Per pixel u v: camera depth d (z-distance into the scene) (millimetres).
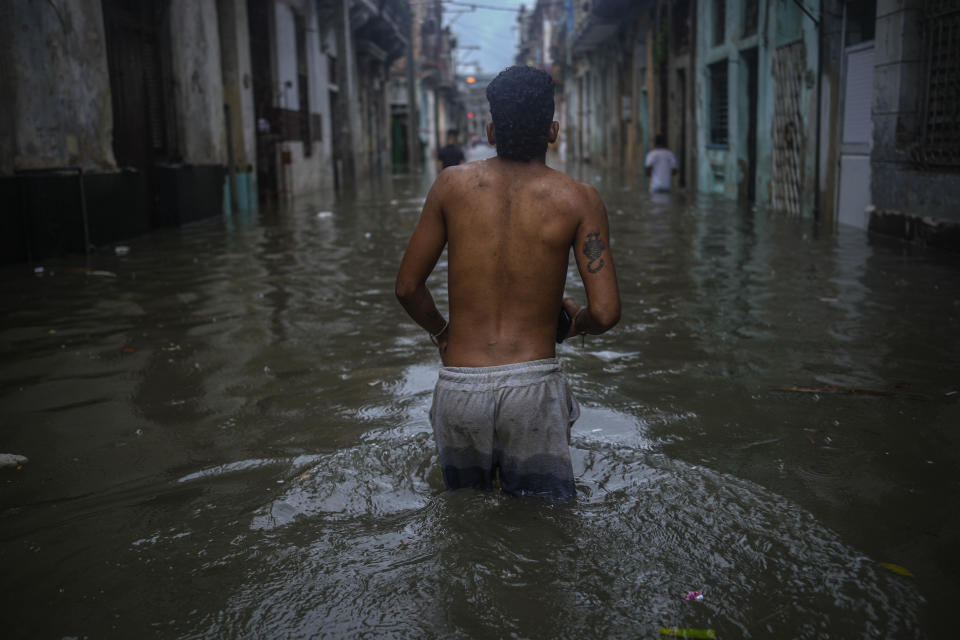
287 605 1848
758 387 3531
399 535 2154
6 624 1813
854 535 2160
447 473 2400
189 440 3025
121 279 6824
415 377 3781
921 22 7945
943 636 1690
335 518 2295
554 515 2240
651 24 21516
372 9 26156
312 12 19875
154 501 2469
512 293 2289
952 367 3762
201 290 6238
